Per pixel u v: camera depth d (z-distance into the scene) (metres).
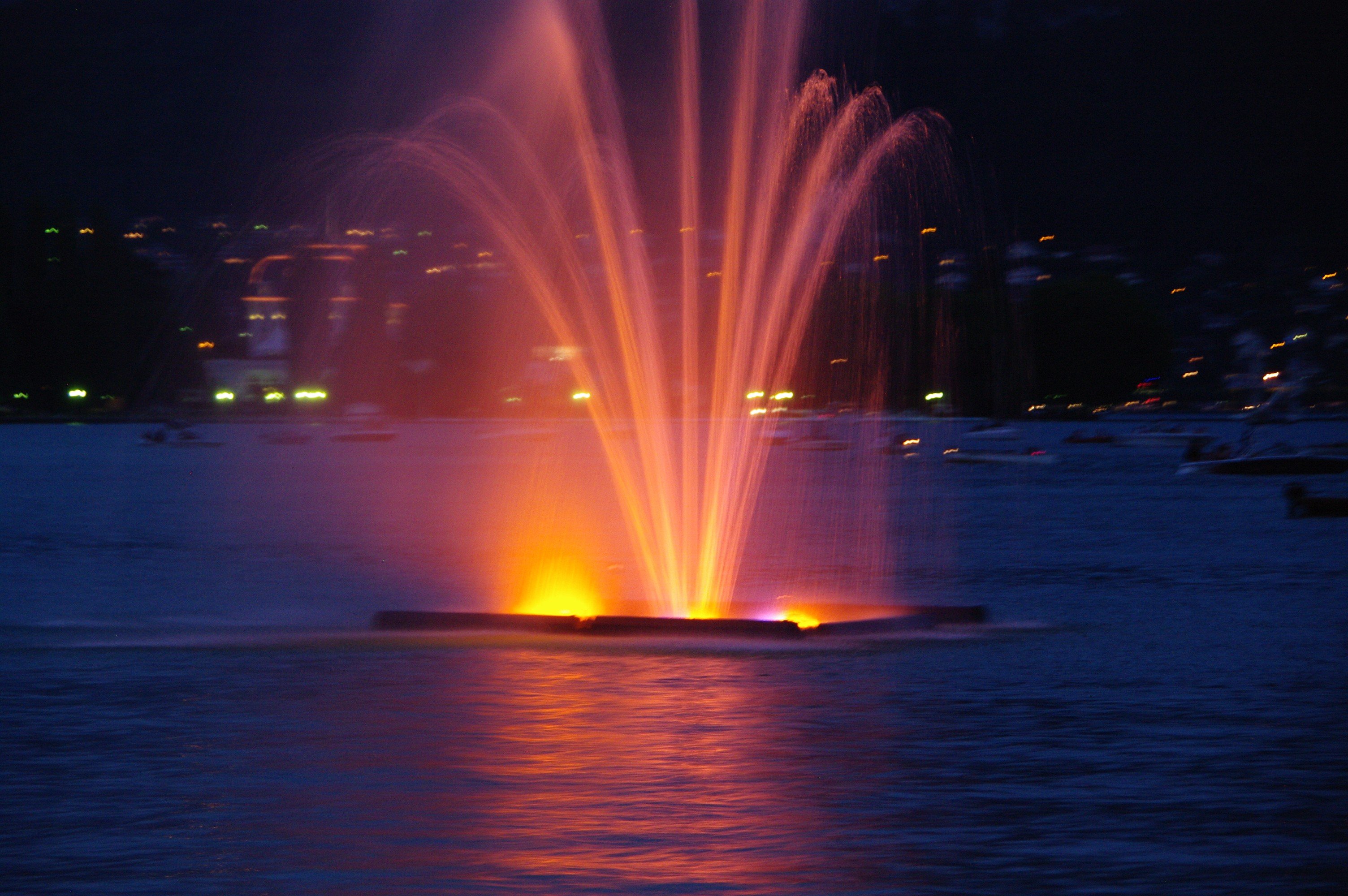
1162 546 151.12
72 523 189.88
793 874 36.09
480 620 80.00
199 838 39.09
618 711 56.34
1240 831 39.78
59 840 38.91
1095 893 34.84
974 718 55.19
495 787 44.25
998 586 112.94
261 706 57.38
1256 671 66.88
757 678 64.06
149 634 81.19
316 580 119.56
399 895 34.56
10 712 56.28
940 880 35.69
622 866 36.66
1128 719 55.00
